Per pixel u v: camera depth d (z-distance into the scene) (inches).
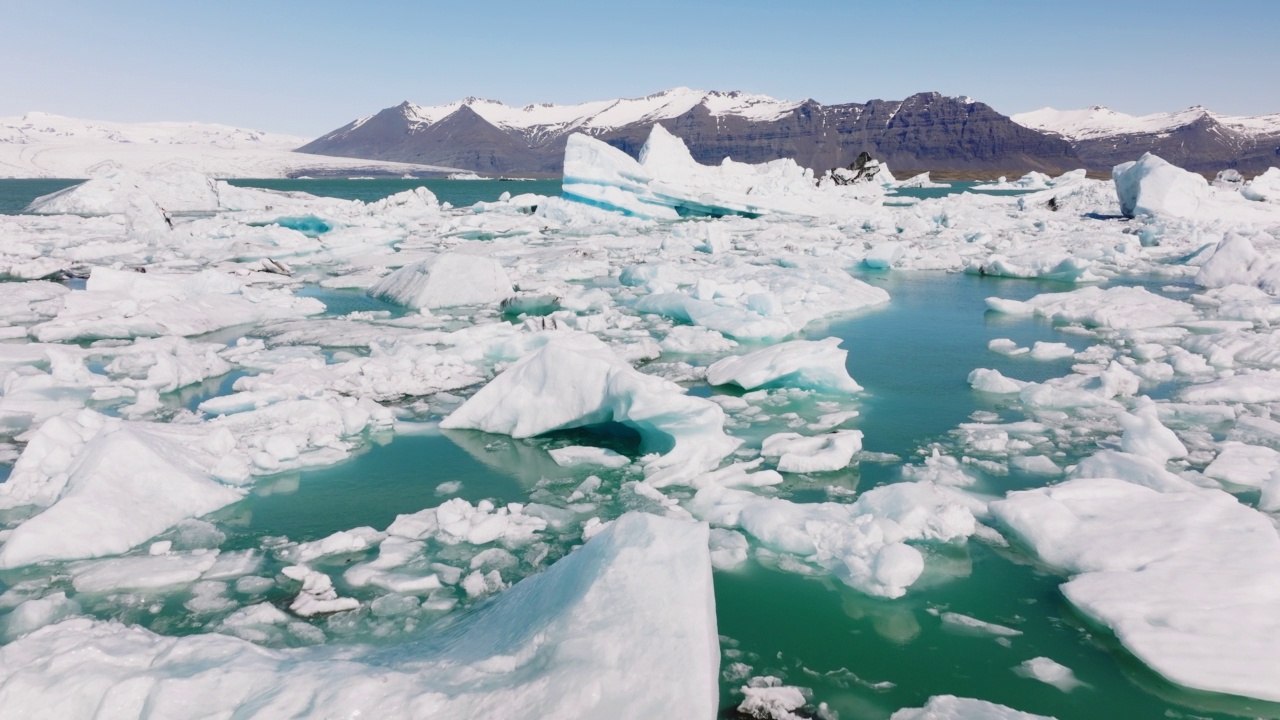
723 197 1384.1
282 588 173.5
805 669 145.0
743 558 188.1
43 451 229.5
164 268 720.3
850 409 309.0
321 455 257.0
